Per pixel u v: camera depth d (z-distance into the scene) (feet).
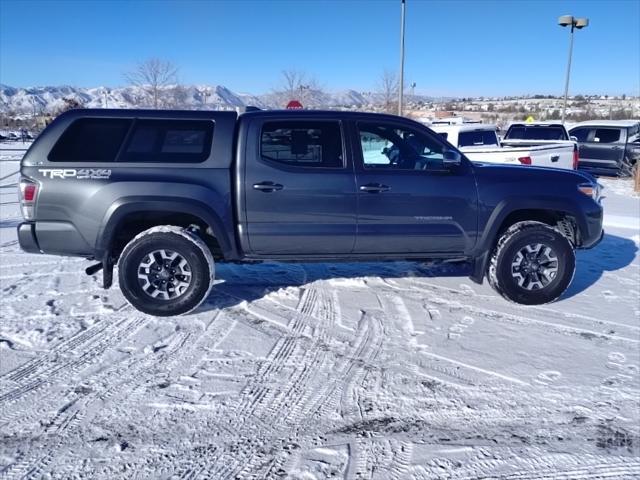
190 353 12.82
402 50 60.03
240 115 15.06
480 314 15.42
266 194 14.71
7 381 11.39
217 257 15.97
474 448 9.29
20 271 19.15
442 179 15.52
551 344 13.39
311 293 17.11
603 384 11.40
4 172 57.57
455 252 16.12
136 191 14.10
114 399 10.76
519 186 15.81
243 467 8.80
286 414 10.30
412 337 13.80
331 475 8.60
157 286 14.65
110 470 8.69
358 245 15.51
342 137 15.17
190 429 9.80
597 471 8.73
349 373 11.91
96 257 14.62
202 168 14.48
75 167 14.06
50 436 9.55
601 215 16.52
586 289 17.72
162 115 14.66
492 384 11.41
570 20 74.90
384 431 9.79
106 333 13.87
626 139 50.88
